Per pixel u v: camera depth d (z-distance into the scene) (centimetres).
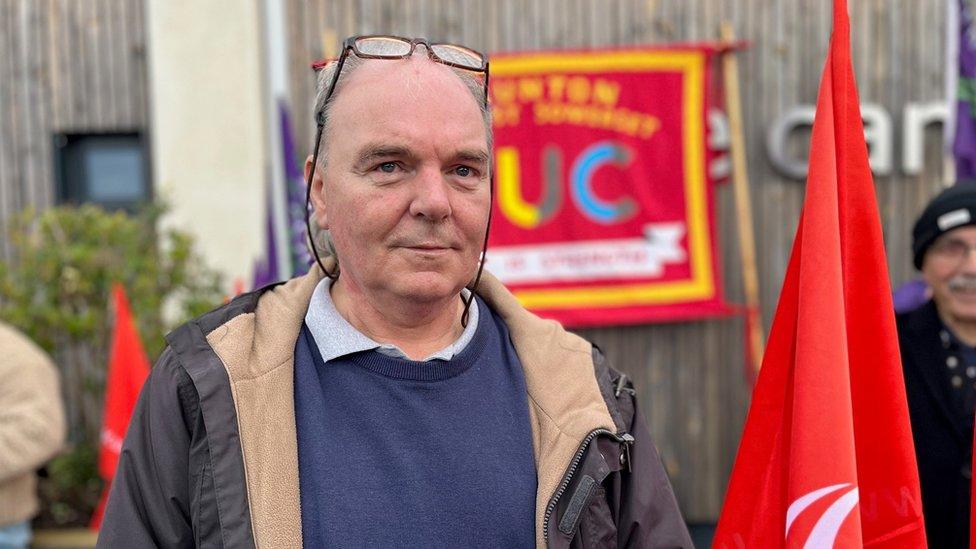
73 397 454
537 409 143
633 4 451
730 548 154
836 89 150
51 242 407
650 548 143
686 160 448
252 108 461
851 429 138
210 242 463
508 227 445
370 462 132
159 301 408
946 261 220
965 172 352
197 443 131
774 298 462
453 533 130
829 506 136
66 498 427
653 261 451
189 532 133
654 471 148
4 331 334
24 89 472
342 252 137
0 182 474
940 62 452
